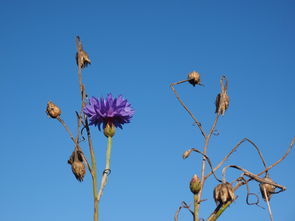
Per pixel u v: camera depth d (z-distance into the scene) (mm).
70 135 446
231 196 398
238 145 441
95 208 414
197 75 507
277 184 423
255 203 420
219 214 402
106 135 449
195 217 409
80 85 454
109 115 449
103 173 426
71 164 442
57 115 452
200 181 412
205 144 448
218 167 433
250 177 424
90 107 451
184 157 437
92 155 427
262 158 441
